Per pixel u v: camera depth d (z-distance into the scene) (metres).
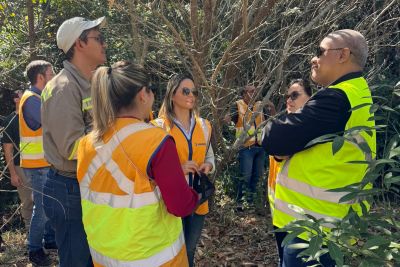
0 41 7.29
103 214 2.34
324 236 1.98
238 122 5.67
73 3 7.88
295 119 2.53
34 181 4.57
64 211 2.94
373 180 2.07
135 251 2.27
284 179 2.72
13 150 5.14
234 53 4.50
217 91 4.95
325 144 2.50
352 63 2.62
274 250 4.97
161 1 4.23
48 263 4.58
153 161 2.23
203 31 4.59
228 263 4.71
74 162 2.91
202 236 5.28
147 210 2.27
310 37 5.21
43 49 7.48
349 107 2.46
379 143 5.73
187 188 2.30
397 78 6.47
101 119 2.33
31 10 6.98
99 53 3.01
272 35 5.30
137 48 4.88
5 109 7.15
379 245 1.94
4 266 4.68
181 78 3.69
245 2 3.97
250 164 6.18
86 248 2.96
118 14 6.10
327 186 2.51
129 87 2.30
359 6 5.30
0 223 6.28
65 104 2.82
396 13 5.91
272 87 4.63
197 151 3.75
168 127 3.70
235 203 6.25
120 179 2.29
